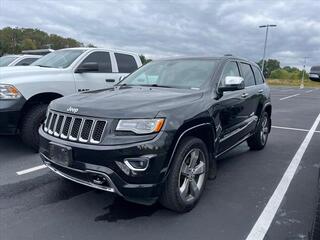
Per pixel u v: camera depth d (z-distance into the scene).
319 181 4.52
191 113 3.50
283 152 6.42
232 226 3.37
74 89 6.30
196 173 3.71
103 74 7.01
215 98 4.08
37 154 5.72
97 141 3.15
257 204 3.90
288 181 4.71
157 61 5.20
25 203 3.80
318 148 6.83
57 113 3.61
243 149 6.61
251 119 5.55
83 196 4.01
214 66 4.50
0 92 5.21
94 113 3.24
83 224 3.35
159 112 3.20
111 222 3.40
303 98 24.12
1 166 5.07
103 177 3.13
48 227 3.28
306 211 3.73
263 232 3.26
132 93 3.87
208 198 4.04
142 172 3.08
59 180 4.51
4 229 3.22
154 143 3.09
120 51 7.66
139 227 3.31
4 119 5.22
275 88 45.47
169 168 3.27
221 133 4.27
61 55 7.00
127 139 3.07
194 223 3.41
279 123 10.54
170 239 3.11
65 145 3.32
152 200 3.27
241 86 4.13
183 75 4.50
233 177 4.84
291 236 3.19
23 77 5.63
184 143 3.48
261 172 5.10
